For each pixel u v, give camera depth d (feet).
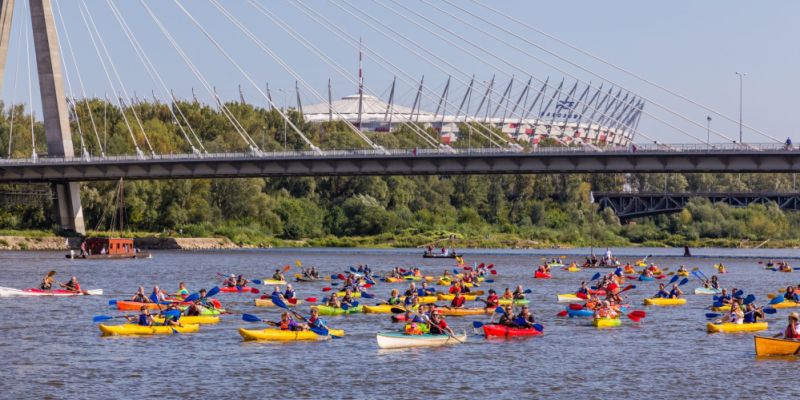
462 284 324.60
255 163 611.06
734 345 224.94
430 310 234.38
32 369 191.11
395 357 206.28
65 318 260.42
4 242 624.18
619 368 196.65
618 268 415.23
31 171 636.89
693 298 335.67
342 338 230.48
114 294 331.16
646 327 254.68
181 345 218.59
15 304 291.58
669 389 178.70
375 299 321.73
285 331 228.43
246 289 346.13
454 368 195.31
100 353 208.13
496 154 551.18
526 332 238.48
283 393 173.78
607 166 538.47
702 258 624.18
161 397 169.89
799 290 319.06
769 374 191.11
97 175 629.92
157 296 278.26
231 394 172.65
